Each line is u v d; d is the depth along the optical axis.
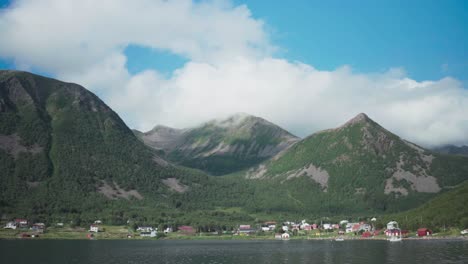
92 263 175.00
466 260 162.25
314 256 195.12
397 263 159.25
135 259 191.62
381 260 170.75
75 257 195.25
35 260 180.88
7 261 176.50
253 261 181.75
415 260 166.00
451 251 193.25
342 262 169.25
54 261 178.62
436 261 160.75
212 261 184.25
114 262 179.88
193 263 177.50
